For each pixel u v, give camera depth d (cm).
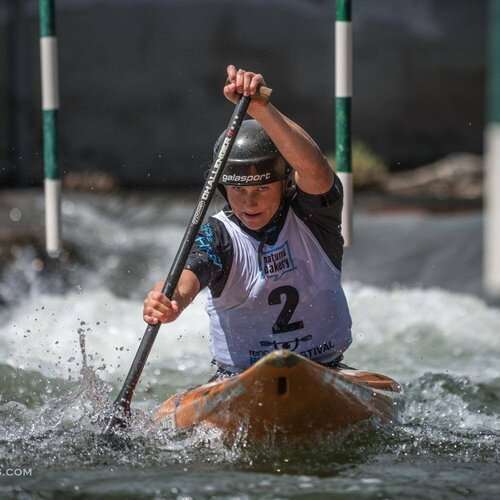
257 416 1538
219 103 5931
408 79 6041
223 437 1580
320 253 1617
